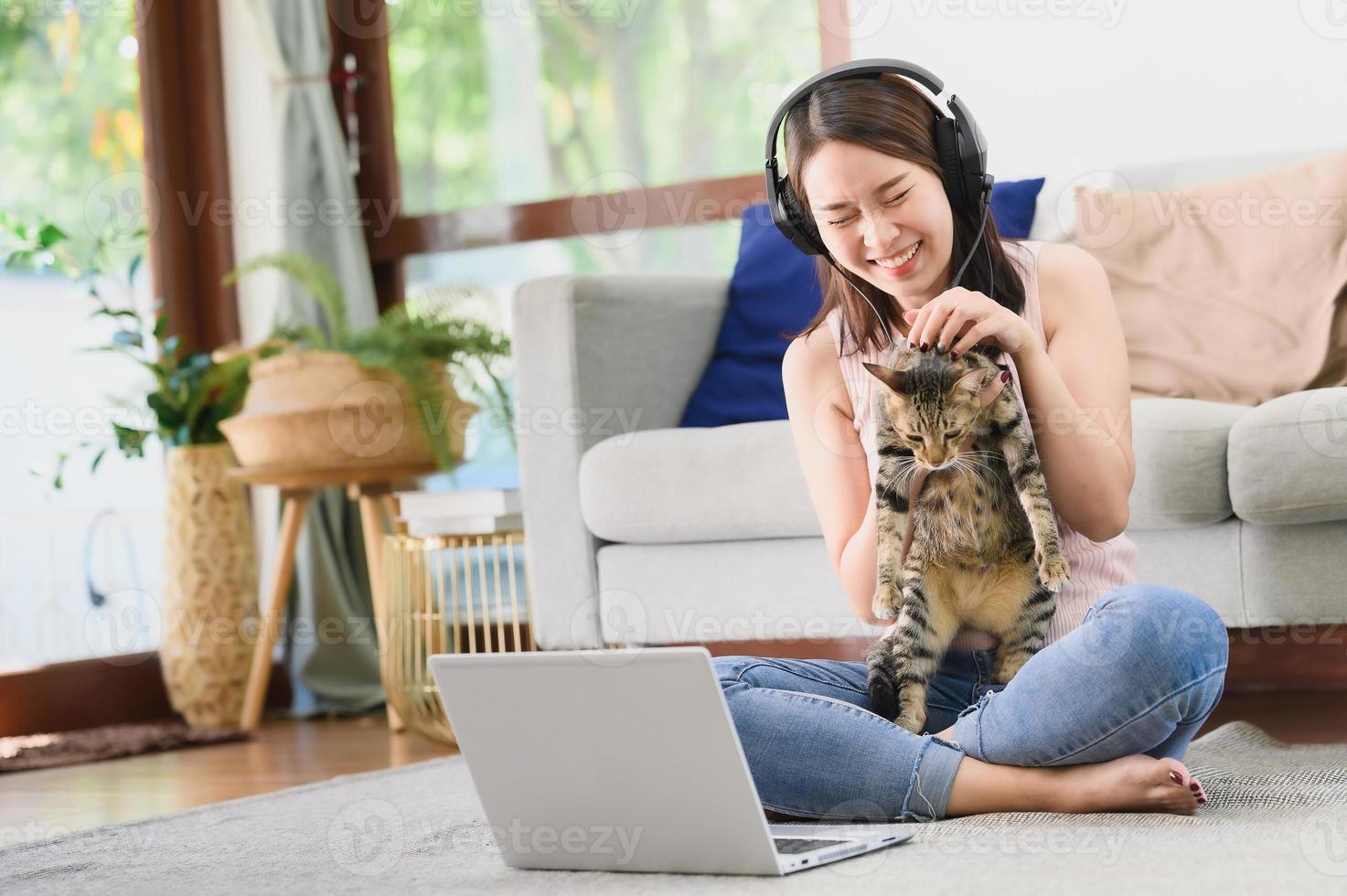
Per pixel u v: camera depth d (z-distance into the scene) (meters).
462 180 3.63
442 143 3.65
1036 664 1.39
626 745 1.28
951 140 1.44
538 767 1.34
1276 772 1.69
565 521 2.50
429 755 2.65
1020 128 2.96
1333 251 2.37
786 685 1.53
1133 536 2.04
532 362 2.53
